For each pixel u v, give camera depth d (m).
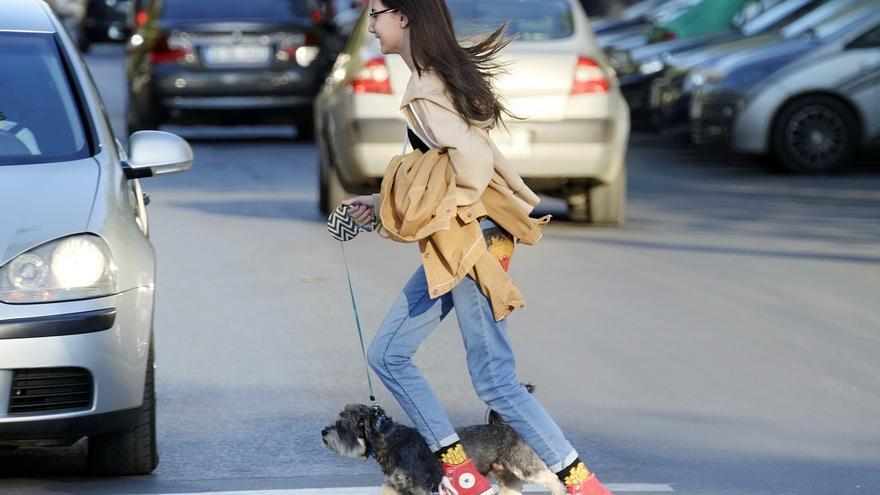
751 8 47.88
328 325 19.06
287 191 32.91
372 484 12.49
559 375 16.25
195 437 14.09
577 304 20.11
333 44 44.88
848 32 36.72
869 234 26.50
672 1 56.91
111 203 12.71
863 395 15.52
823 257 24.02
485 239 10.64
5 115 13.91
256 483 12.54
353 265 23.36
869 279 22.05
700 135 37.56
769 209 30.06
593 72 25.62
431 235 10.45
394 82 25.62
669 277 22.17
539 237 10.71
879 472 12.92
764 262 23.55
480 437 11.07
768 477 12.75
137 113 43.81
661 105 42.44
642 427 14.30
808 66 36.47
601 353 17.28
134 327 12.18
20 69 14.47
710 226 27.53
